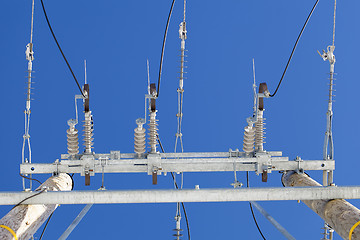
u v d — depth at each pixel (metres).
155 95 5.44
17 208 4.80
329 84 5.58
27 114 5.45
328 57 5.47
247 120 5.91
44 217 5.29
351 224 4.52
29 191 4.87
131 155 6.12
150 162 5.52
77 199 4.80
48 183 5.68
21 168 5.76
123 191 4.80
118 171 5.90
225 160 5.64
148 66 5.68
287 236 5.66
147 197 4.80
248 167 5.94
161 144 6.45
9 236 4.36
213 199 4.81
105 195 4.80
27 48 5.27
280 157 5.88
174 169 5.69
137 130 5.61
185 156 6.44
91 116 6.02
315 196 4.95
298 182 5.93
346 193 4.98
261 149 6.06
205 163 5.73
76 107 5.63
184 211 6.46
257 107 5.88
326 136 5.75
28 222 4.75
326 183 5.90
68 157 6.26
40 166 5.79
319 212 5.21
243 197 4.85
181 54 5.51
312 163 5.84
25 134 5.54
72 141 5.66
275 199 4.88
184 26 5.41
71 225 5.94
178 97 5.64
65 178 6.20
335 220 4.79
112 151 6.00
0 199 4.82
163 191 4.80
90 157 5.59
